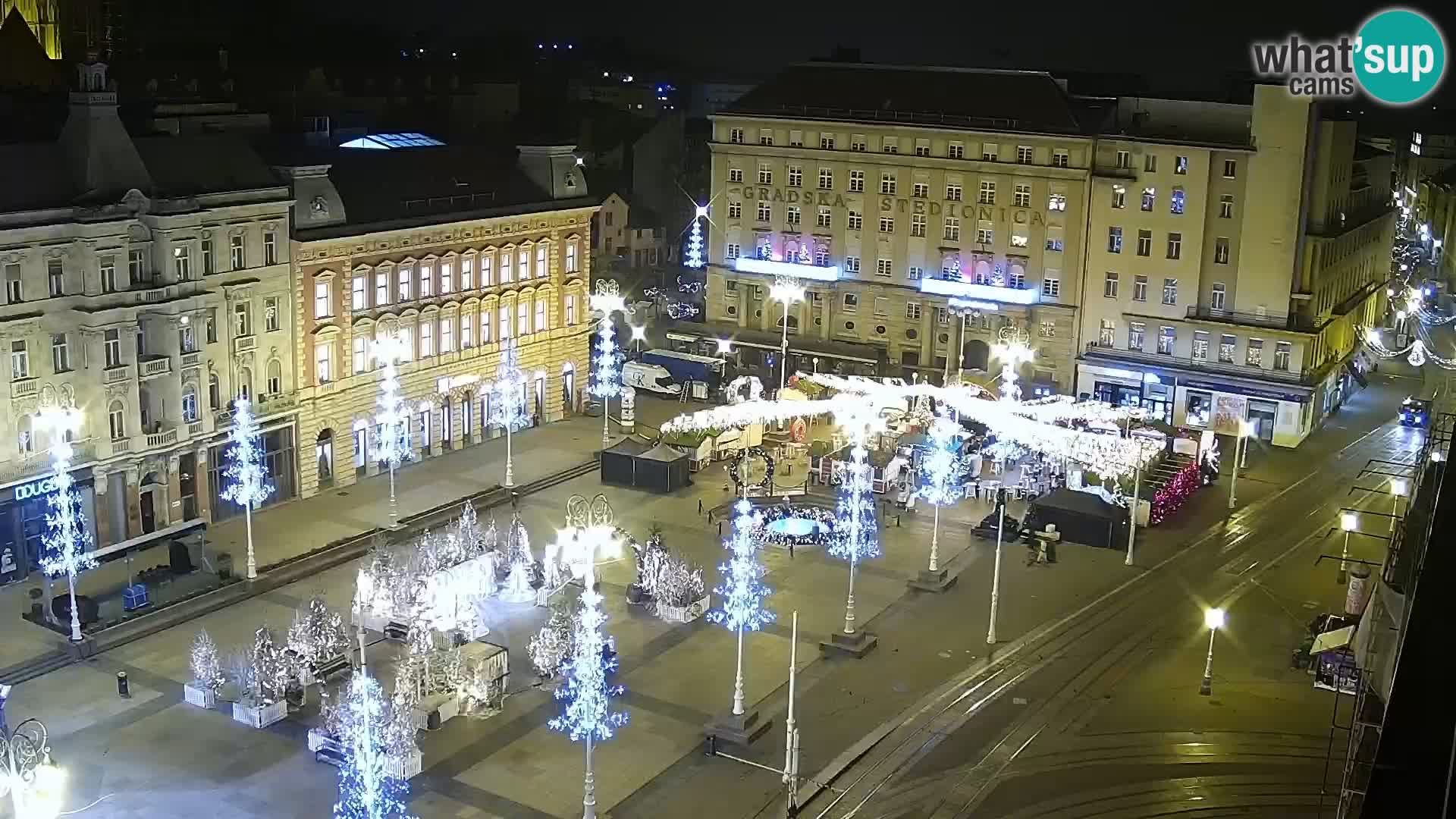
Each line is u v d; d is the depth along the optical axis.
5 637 72.94
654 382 132.38
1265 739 65.75
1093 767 62.97
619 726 66.44
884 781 61.69
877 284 136.88
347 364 99.75
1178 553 93.12
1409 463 113.19
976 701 69.88
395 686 68.06
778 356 139.12
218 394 90.75
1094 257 126.44
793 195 139.88
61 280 79.75
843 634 76.50
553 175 117.94
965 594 85.06
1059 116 127.75
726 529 95.44
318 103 158.38
